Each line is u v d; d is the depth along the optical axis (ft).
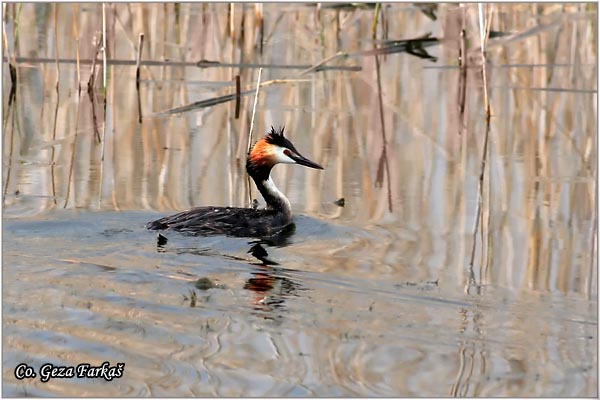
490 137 68.18
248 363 31.19
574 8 99.55
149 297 36.47
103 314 34.65
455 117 73.41
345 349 32.30
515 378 30.68
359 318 35.01
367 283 39.29
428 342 33.22
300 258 42.93
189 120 71.56
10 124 68.95
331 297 37.37
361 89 81.66
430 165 61.11
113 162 60.18
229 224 47.32
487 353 32.40
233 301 36.37
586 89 81.56
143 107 75.00
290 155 51.62
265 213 49.14
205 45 93.97
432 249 45.21
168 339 32.76
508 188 56.29
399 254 44.19
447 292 38.55
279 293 37.47
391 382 30.37
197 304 36.06
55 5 77.15
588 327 34.88
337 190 56.03
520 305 37.32
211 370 30.66
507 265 42.93
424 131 69.41
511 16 99.91
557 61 91.25
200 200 53.16
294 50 92.89
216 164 60.59
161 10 103.96
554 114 74.43
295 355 31.91
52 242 43.47
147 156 61.72
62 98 76.84
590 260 43.83
